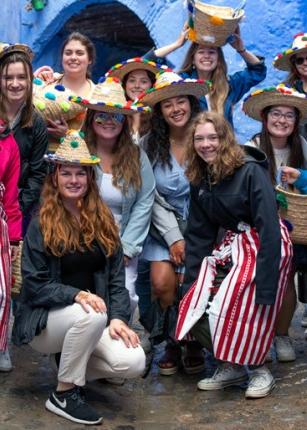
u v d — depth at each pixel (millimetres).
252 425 3691
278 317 4547
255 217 3941
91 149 4391
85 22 10531
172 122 4527
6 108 4320
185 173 4176
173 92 4453
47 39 9609
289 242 4074
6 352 4410
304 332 5207
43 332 3840
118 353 3838
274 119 4367
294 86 5055
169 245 4484
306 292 4527
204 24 4926
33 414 3838
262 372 4098
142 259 4598
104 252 3947
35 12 9516
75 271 3953
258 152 4031
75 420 3771
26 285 3863
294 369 4445
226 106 5184
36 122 4441
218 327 3971
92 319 3689
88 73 5254
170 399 4164
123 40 11742
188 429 3730
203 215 4227
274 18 7359
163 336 4434
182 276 4469
